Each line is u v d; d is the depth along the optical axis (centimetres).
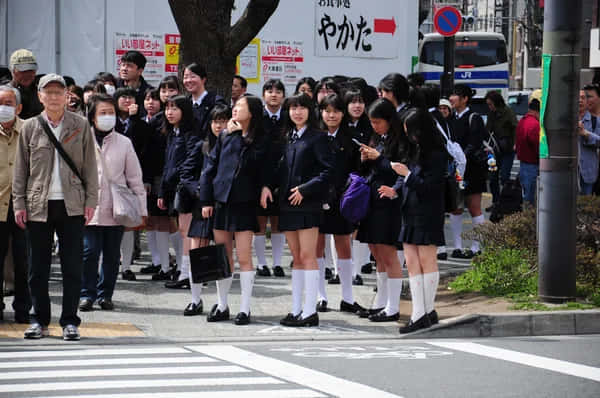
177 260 1753
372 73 2880
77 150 1268
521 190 2061
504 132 2852
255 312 1499
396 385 1030
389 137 1369
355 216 1390
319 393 994
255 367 1120
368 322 1438
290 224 1378
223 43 2108
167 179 1639
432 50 4853
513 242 1684
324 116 1449
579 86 1452
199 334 1336
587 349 1244
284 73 2767
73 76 2548
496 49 4916
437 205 1318
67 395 980
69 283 1277
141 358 1170
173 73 2636
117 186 1474
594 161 1981
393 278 1435
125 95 1706
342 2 2819
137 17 2592
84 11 2547
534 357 1188
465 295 1573
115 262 1502
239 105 1384
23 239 1362
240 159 1384
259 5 2092
